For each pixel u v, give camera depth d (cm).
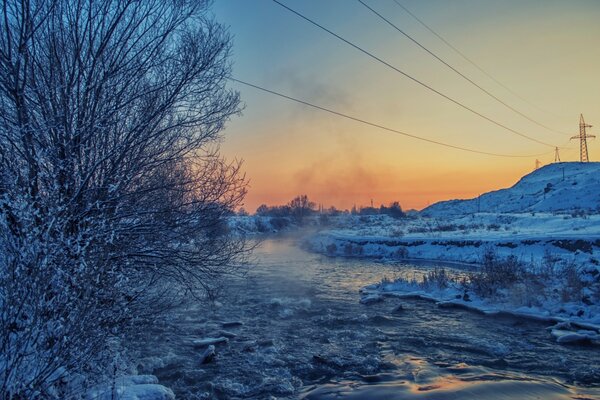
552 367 747
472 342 914
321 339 980
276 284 1825
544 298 1222
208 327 1084
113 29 641
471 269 2283
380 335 995
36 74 607
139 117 699
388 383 687
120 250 638
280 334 1027
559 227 2891
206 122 793
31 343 383
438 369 747
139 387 594
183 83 738
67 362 404
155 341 932
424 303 1374
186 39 766
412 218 8694
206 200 789
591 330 963
